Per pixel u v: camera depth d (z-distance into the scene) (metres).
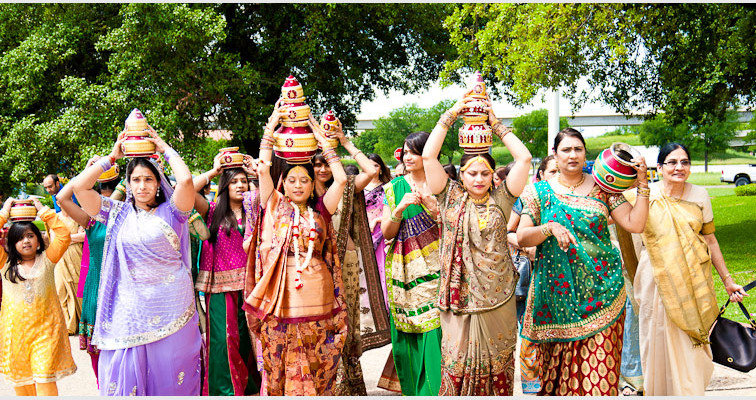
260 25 16.16
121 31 13.02
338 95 18.31
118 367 4.02
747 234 15.55
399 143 37.97
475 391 4.03
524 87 12.09
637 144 58.97
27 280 4.89
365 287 5.61
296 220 3.87
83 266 6.19
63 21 14.23
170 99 13.53
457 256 4.01
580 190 4.12
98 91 13.31
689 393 4.52
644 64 15.55
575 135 4.09
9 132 13.51
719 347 4.82
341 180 3.95
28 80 13.49
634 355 5.29
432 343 4.71
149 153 4.22
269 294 3.88
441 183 4.05
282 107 3.90
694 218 4.62
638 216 4.06
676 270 4.50
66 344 5.08
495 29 12.60
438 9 16.70
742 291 4.70
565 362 4.04
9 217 4.98
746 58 13.23
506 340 4.04
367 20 16.61
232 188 5.34
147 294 4.09
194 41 13.13
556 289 4.05
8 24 14.21
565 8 11.38
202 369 5.19
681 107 15.29
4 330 4.93
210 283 5.30
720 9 12.83
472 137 3.95
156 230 4.11
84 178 4.07
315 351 3.86
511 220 5.06
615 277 3.98
